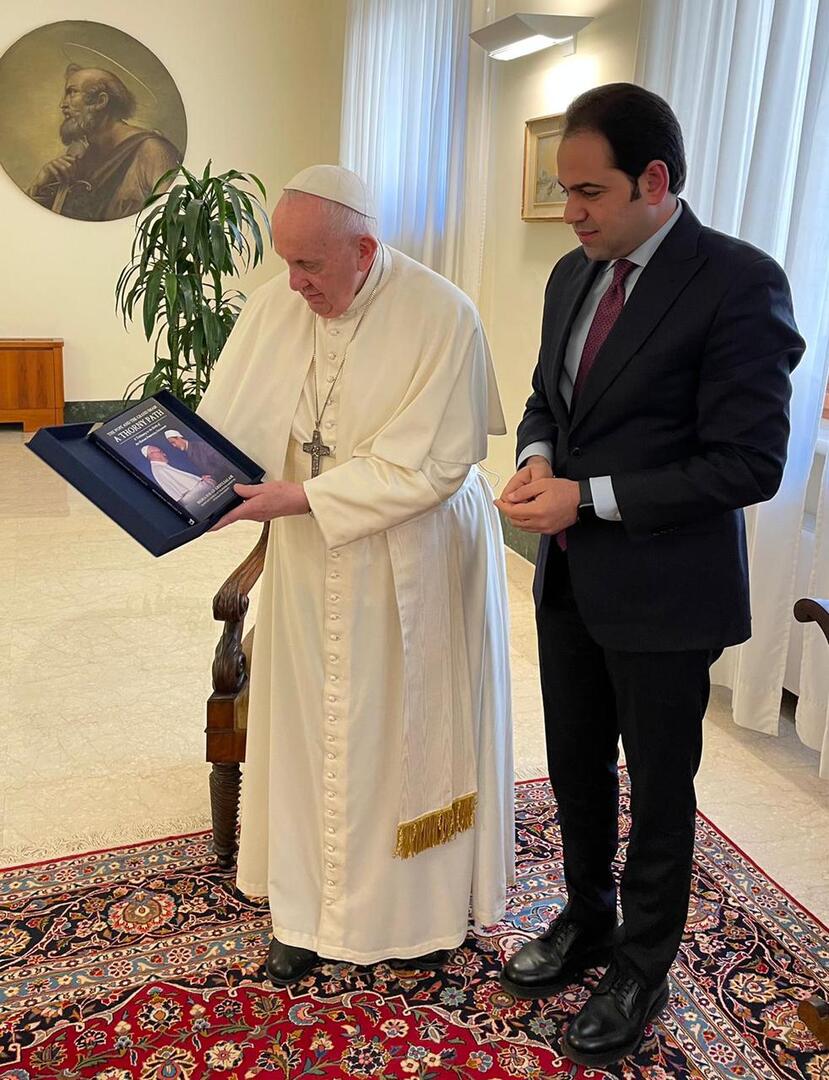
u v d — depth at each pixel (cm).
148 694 325
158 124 709
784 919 226
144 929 216
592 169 144
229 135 732
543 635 188
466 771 197
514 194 476
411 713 186
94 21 680
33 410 701
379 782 192
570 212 151
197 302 449
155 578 436
